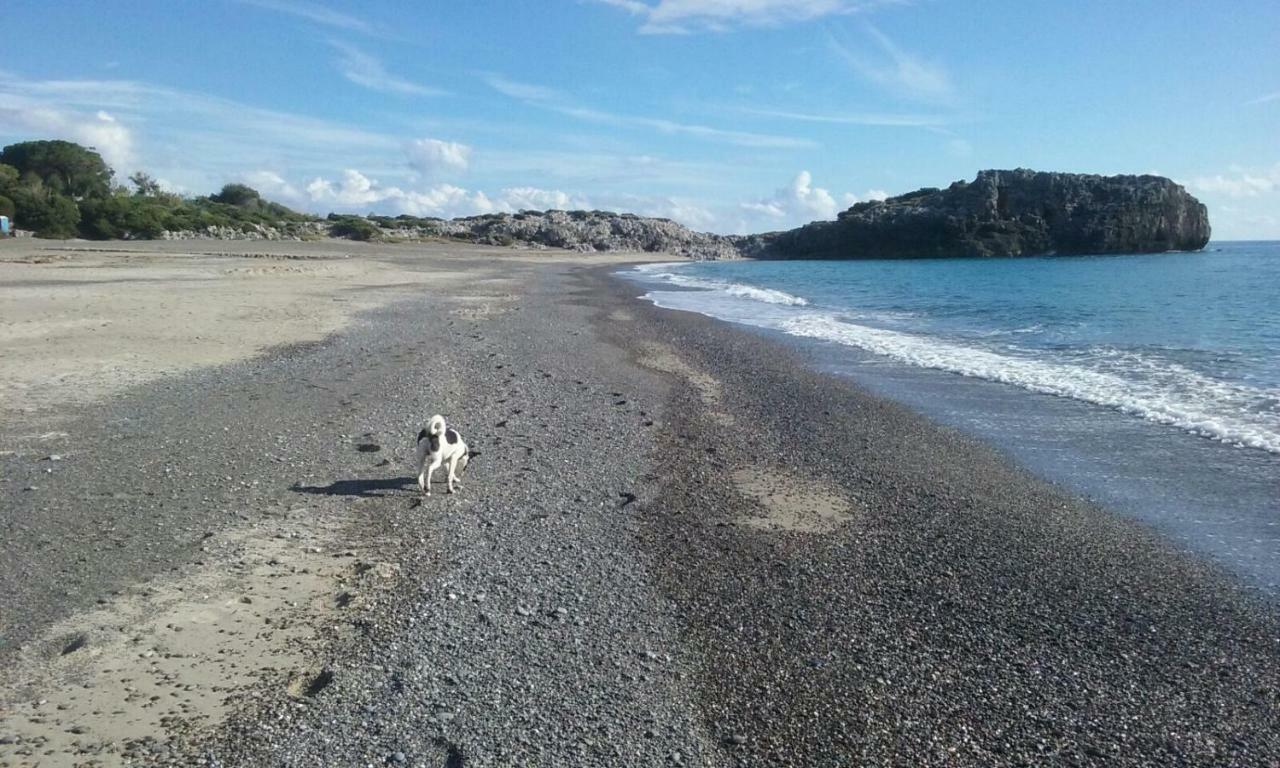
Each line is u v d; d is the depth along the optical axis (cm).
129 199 7525
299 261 4597
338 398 1216
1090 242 8950
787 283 4900
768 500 860
